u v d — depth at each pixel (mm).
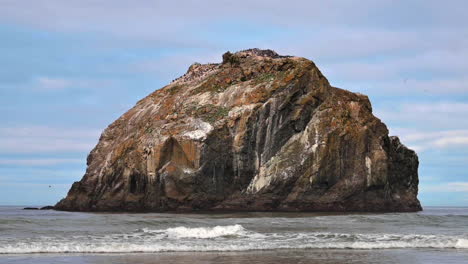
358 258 42312
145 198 108938
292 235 55094
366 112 117812
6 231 56344
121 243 47719
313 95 113688
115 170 114438
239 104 113500
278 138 110750
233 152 108875
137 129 123562
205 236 54062
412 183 123125
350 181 109125
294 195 106250
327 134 109312
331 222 68688
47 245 45500
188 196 105625
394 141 120750
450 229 65375
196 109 116125
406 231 62094
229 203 106438
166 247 45719
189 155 107625
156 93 134750
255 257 42188
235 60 128625
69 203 118625
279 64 119250
